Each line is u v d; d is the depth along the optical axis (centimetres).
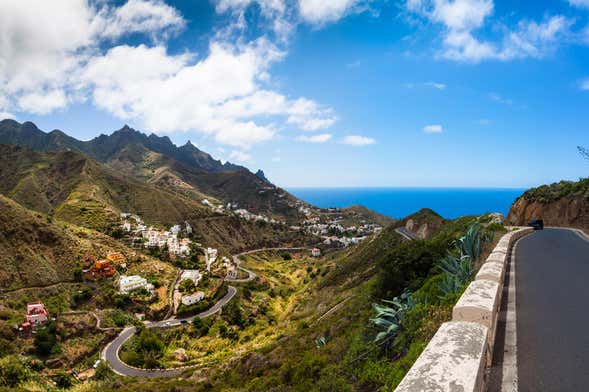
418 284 1492
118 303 7594
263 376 2000
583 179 3234
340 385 877
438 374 261
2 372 4062
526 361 436
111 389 4097
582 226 2911
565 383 377
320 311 4750
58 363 5281
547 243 1672
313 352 1608
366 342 1060
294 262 15988
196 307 8062
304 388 1185
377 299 1759
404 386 252
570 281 854
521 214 4006
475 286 532
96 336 6334
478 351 304
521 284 850
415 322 815
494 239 1683
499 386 382
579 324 551
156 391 3341
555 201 3434
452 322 369
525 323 571
